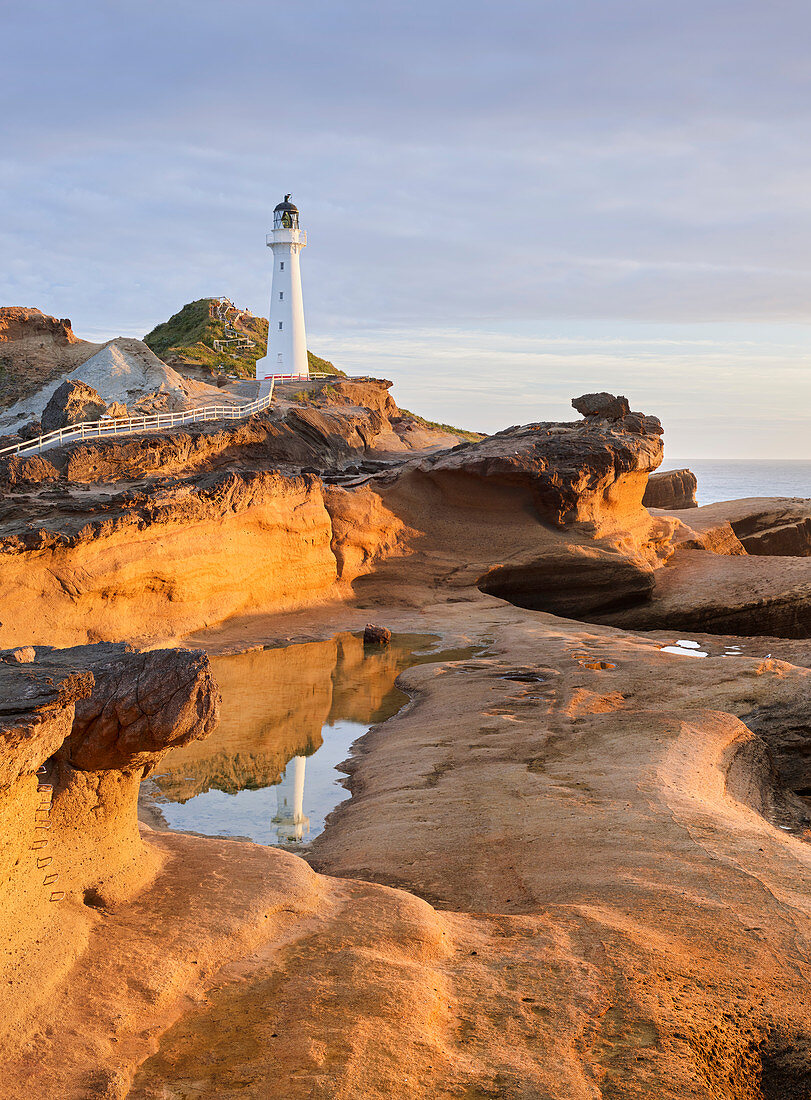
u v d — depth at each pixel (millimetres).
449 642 28312
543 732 16500
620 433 45656
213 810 14219
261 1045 5973
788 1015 6828
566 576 38500
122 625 25062
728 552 51219
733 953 7648
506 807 12391
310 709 20516
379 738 17891
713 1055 6293
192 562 27422
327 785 15445
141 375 59062
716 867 9570
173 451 36094
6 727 5770
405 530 38781
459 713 18625
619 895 8914
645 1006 6641
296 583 32500
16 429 52406
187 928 7180
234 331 98375
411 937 7590
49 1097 5270
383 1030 6133
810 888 9195
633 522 44375
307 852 12164
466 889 9789
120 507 26188
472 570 37312
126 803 7938
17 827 6246
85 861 7336
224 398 62062
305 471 35844
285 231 77062
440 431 90000
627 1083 5801
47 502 26031
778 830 12398
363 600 34719
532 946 7691
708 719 16547
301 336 79875
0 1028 5566
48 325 63125
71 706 6637
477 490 40781
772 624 37562
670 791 12602
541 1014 6543
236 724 19281
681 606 38469
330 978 6766
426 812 12680
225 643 26984
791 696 18062
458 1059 5977
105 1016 6031
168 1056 5867
